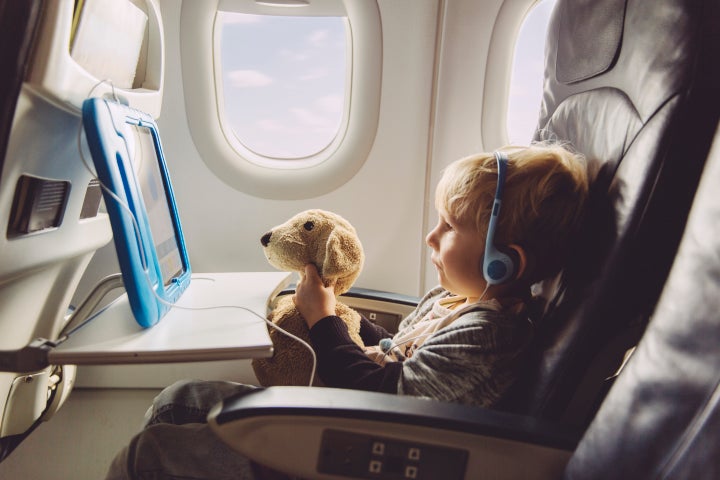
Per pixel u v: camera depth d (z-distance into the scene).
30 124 0.68
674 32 0.70
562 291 0.82
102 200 1.18
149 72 1.17
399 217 1.70
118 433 1.53
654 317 0.61
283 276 1.22
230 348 0.73
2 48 0.62
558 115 1.02
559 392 0.77
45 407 1.11
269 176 1.64
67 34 0.68
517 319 0.88
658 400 0.56
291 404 0.66
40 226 0.80
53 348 0.71
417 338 1.01
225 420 0.65
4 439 0.99
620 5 0.85
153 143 1.07
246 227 1.69
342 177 1.65
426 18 1.54
